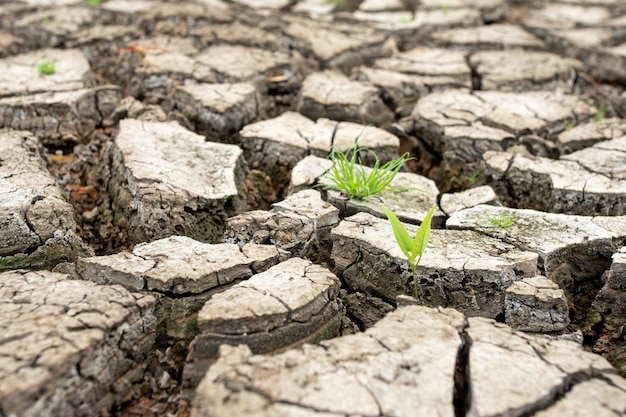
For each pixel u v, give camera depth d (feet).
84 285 1.76
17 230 1.94
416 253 1.82
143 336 1.73
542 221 2.02
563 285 1.95
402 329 1.68
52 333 1.62
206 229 2.08
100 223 2.19
